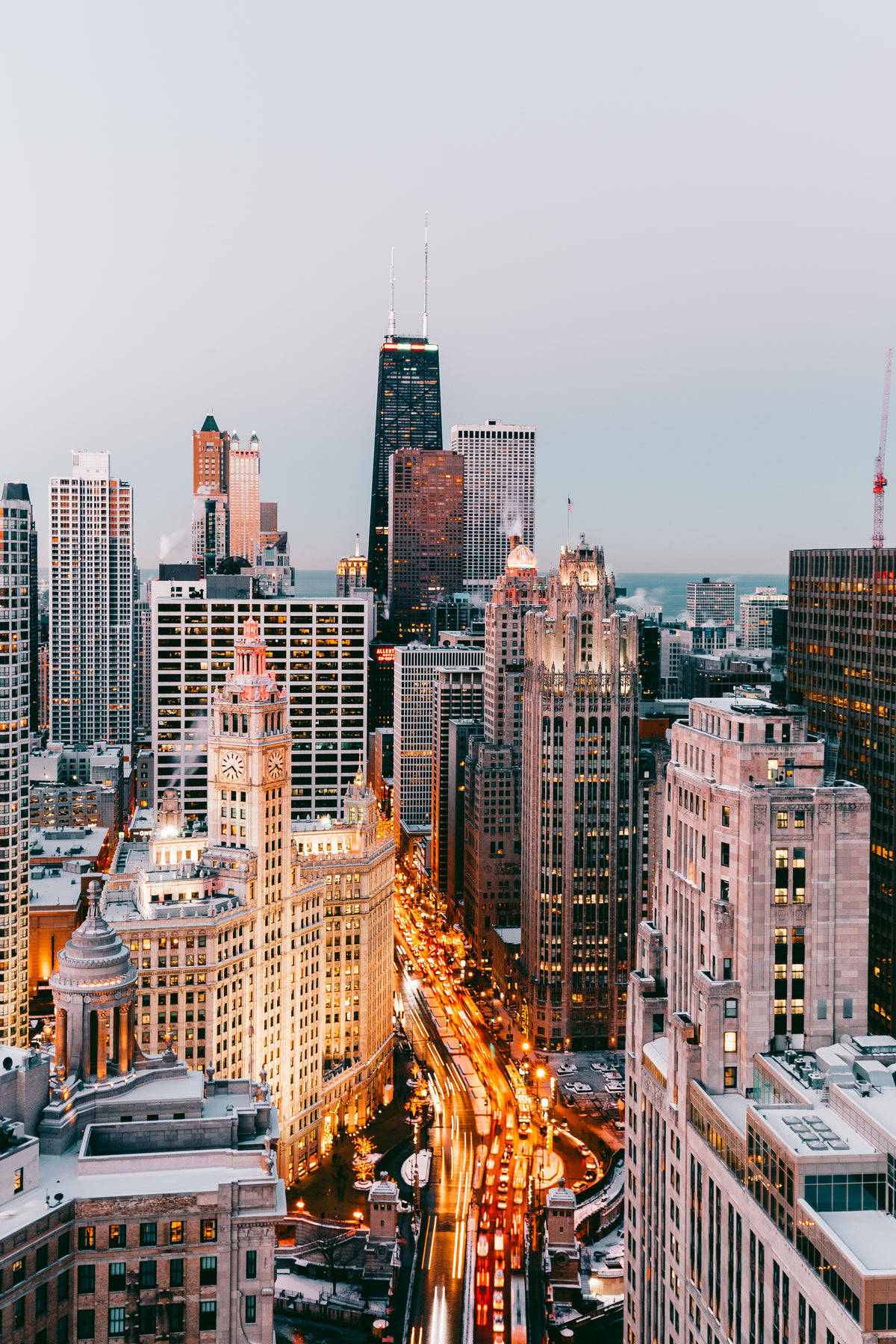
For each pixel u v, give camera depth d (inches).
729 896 5748.0
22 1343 4448.8
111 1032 5639.8
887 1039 5477.4
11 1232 4404.5
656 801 7303.2
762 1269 4758.9
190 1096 5433.1
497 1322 7337.6
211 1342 4734.3
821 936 5585.6
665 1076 6166.3
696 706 6427.2
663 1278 6136.8
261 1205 4798.2
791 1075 5251.0
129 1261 4685.0
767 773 5733.3
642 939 6968.5
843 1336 4018.2
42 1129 5068.9
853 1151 4456.2
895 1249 4111.7
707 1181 5442.9
